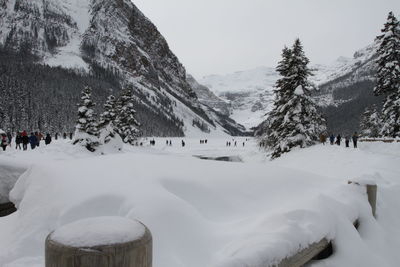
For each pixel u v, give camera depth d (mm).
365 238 3773
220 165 4637
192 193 3551
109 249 1112
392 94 28062
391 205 5125
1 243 3141
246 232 2791
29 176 4355
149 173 3715
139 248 1176
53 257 1134
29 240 2994
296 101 26562
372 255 3254
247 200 3734
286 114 26875
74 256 1104
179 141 108688
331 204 3521
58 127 92875
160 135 146875
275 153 27828
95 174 3752
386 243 3768
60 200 3299
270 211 3463
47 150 19938
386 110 28656
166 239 2584
